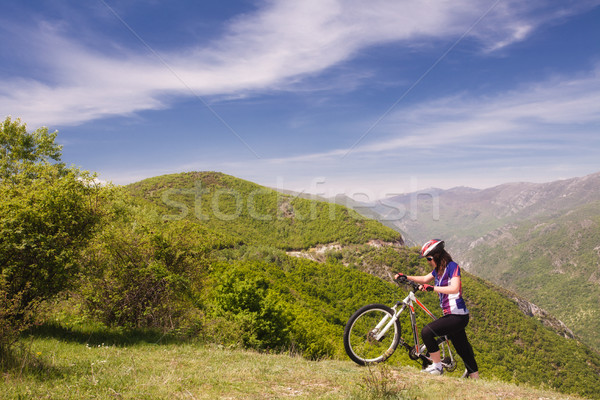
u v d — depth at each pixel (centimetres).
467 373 570
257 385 439
